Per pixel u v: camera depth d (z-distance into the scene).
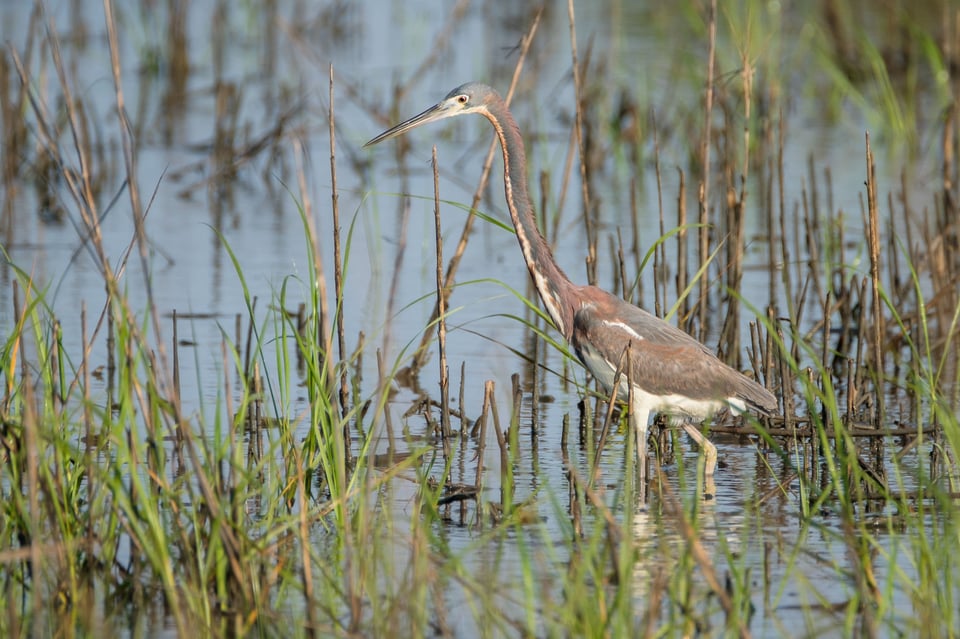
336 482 10.00
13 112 22.25
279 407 13.30
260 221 21.00
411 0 41.56
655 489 11.42
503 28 36.59
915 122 26.17
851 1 35.84
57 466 8.77
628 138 26.17
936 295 15.68
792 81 30.59
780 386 13.88
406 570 8.74
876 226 11.82
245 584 8.29
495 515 10.51
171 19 30.06
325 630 8.13
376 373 14.52
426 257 19.20
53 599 8.55
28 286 9.87
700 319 14.45
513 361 15.30
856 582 8.79
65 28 34.59
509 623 8.19
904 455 11.88
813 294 17.53
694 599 8.83
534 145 25.72
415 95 28.58
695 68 28.83
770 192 16.48
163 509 9.14
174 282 17.55
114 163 23.19
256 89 30.06
